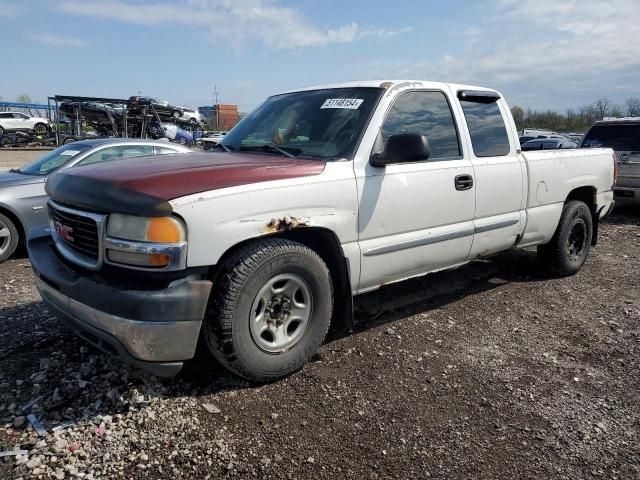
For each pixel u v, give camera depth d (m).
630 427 2.88
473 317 4.45
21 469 2.37
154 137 22.98
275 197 3.04
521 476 2.47
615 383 3.37
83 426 2.70
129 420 2.76
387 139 3.69
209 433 2.69
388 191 3.64
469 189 4.23
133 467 2.42
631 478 2.47
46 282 3.23
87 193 2.92
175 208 2.69
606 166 5.91
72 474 2.35
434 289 5.12
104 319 2.73
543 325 4.32
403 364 3.54
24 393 3.01
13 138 32.84
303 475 2.42
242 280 2.91
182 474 2.39
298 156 3.66
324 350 3.71
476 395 3.17
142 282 2.75
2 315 4.29
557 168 5.18
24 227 6.55
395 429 2.80
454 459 2.57
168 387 3.10
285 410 2.94
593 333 4.18
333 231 3.35
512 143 4.79
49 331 3.91
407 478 2.43
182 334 2.75
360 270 3.57
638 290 5.31
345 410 2.96
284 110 4.25
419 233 3.92
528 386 3.30
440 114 4.21
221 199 2.84
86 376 3.19
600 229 8.84
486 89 4.78
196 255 2.76
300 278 3.23
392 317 4.37
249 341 3.02
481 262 6.14
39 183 6.67
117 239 2.77
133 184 2.79
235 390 3.12
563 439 2.76
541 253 5.57
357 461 2.54
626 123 10.20
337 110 3.88
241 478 2.38
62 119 23.97
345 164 3.47
